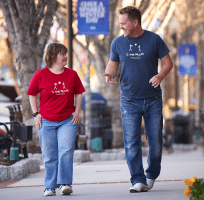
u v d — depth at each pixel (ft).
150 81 51.31
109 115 185.16
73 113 52.70
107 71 54.75
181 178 66.85
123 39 53.26
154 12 192.54
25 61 132.98
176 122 252.42
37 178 75.87
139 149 53.78
